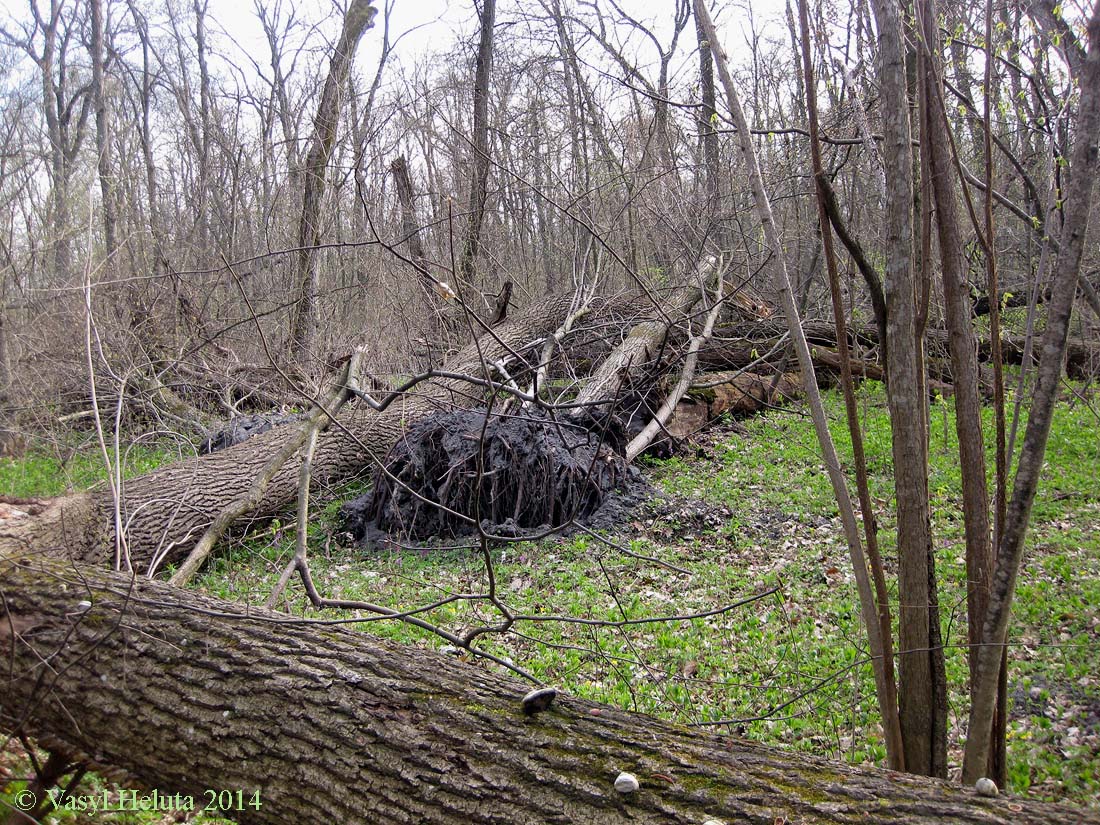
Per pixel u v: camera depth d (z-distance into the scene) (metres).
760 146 7.81
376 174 10.70
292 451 5.81
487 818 2.48
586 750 2.64
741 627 5.28
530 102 12.00
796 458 8.74
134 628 3.29
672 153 8.98
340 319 11.27
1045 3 4.14
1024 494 2.60
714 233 9.34
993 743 3.02
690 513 7.45
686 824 2.35
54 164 14.48
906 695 3.00
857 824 2.30
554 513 7.39
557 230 13.02
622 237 9.84
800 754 2.69
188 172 16.75
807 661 4.68
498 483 7.48
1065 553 5.83
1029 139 5.20
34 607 3.41
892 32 2.80
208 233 15.27
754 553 6.66
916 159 3.38
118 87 21.66
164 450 9.88
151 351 9.92
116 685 3.11
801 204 10.66
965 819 2.32
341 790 2.67
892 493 7.41
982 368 9.73
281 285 12.10
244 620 3.35
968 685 4.25
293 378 9.93
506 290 10.45
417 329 10.52
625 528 7.32
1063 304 2.48
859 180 8.45
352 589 6.41
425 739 2.74
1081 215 2.42
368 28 12.75
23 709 3.19
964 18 4.40
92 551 6.16
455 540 7.43
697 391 10.19
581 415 8.18
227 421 9.96
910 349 2.89
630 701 4.45
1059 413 9.41
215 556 7.34
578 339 10.34
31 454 9.94
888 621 3.01
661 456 9.30
